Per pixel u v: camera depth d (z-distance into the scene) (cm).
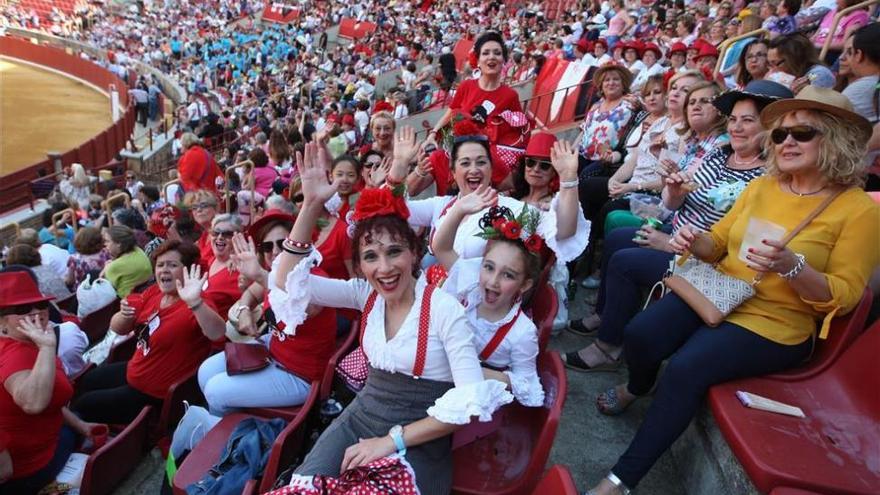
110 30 4041
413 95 1523
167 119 2478
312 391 296
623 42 959
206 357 372
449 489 230
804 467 221
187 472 269
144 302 422
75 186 1314
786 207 264
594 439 315
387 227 229
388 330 242
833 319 278
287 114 1819
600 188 492
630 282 342
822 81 450
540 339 276
